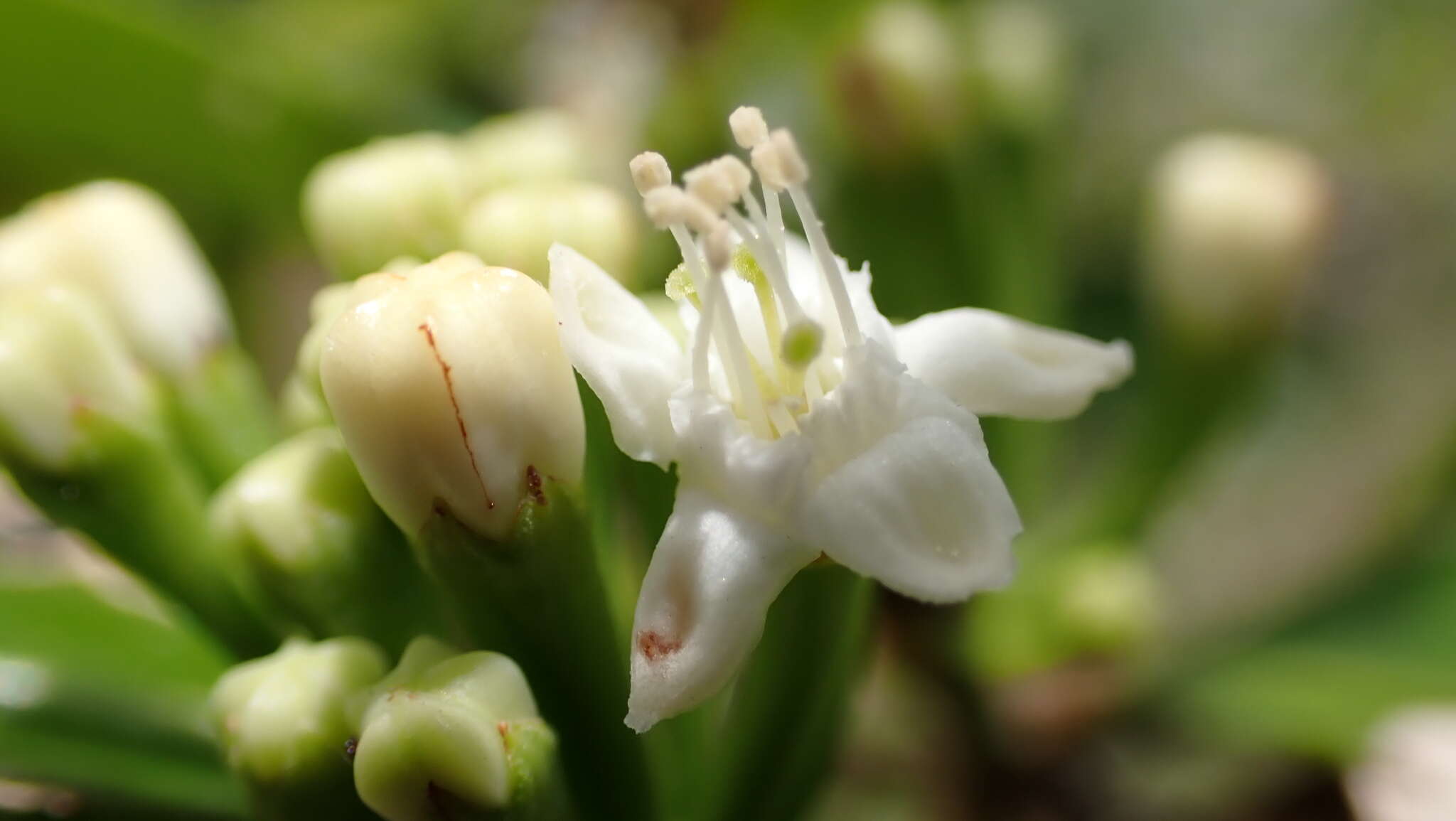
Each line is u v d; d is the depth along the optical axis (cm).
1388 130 9
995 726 5
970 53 5
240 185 5
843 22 5
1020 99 5
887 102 5
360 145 5
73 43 5
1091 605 5
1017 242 5
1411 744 5
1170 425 5
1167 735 5
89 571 5
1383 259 8
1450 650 5
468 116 6
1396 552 5
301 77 5
